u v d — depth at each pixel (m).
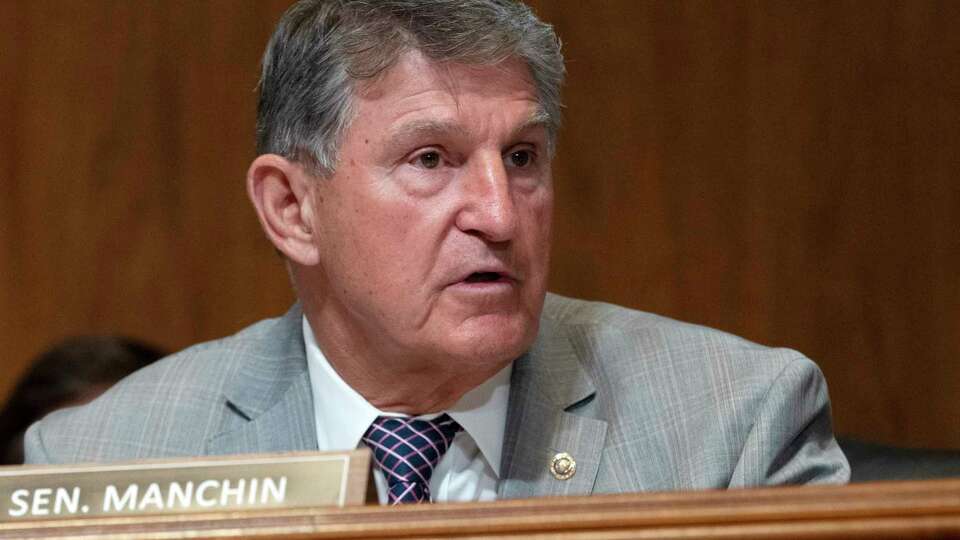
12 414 8.91
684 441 6.03
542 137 5.69
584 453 6.07
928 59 12.02
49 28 12.77
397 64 5.51
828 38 12.13
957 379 12.07
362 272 5.64
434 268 5.50
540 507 3.86
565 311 6.90
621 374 6.38
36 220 12.80
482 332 5.50
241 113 12.75
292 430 6.32
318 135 5.74
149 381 6.77
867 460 6.42
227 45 12.74
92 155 12.81
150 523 4.12
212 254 12.81
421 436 6.03
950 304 12.07
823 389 6.22
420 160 5.55
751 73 12.23
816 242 12.20
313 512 4.02
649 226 12.35
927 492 3.63
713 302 12.30
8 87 12.78
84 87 12.79
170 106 12.79
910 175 12.08
